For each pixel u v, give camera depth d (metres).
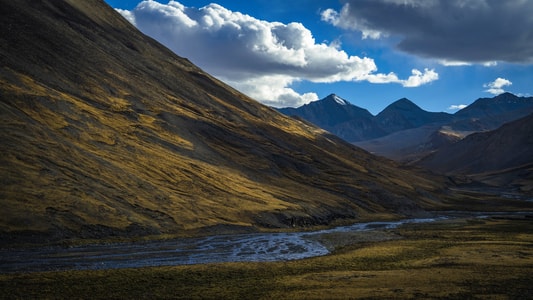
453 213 177.62
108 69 176.25
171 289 44.88
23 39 151.62
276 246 79.62
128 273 51.47
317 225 120.62
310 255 70.62
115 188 93.06
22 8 172.62
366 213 151.75
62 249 65.81
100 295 41.94
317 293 42.38
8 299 39.38
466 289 43.19
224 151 165.38
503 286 44.59
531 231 105.88
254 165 163.50
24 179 79.38
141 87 182.25
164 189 106.06
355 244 83.25
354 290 43.28
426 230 109.12
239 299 40.81
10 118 97.88
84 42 183.62
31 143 92.38
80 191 84.38
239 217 105.81
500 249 72.38
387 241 87.19
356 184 183.50
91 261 58.88
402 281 47.47
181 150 142.25
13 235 65.62
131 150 121.62
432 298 39.66
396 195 181.38
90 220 77.25
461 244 79.81
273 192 137.50
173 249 72.00
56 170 87.62
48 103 118.06
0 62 128.62
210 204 107.88
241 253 71.06
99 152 109.56
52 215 73.44
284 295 41.91
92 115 130.88
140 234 80.25
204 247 75.62
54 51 159.12
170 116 165.88
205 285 46.81
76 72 156.75
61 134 108.00
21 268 52.34
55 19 185.25
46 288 43.50
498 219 146.88
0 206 70.00
